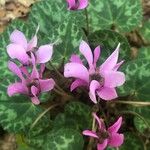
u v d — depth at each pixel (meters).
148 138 0.13
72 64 0.11
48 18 0.15
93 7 0.15
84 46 0.11
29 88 0.11
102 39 0.14
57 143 0.12
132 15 0.15
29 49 0.12
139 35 0.16
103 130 0.11
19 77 0.12
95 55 0.11
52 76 0.14
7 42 0.14
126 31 0.15
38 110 0.13
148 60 0.13
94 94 0.11
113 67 0.11
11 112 0.13
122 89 0.13
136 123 0.13
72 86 0.11
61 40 0.13
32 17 0.15
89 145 0.13
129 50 0.14
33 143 0.13
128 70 0.13
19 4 0.16
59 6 0.15
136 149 0.13
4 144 0.14
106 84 0.11
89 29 0.15
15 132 0.13
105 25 0.15
